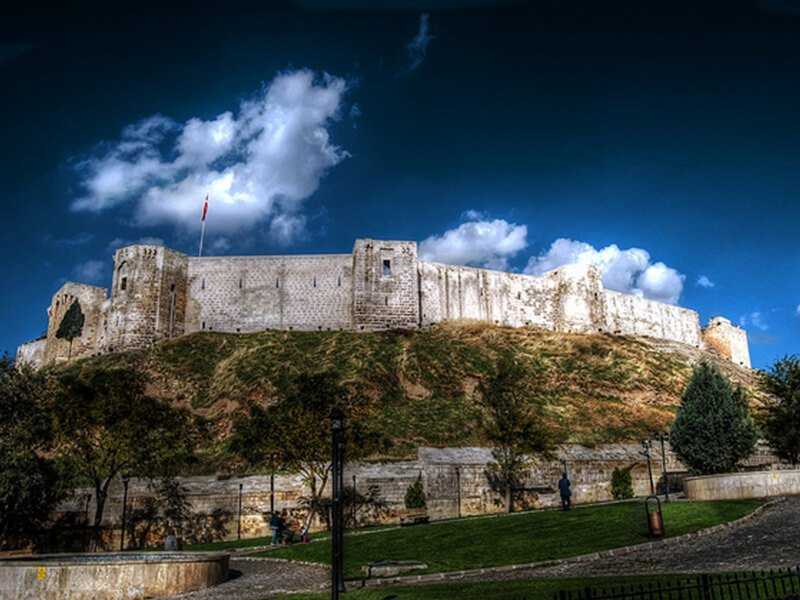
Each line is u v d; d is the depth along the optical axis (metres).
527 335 69.12
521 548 21.38
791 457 37.34
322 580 20.16
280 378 53.06
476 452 41.72
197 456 42.59
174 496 35.78
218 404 50.91
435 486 38.22
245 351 59.72
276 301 68.31
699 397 34.00
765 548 17.39
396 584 18.03
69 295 70.00
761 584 13.29
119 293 65.19
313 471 34.84
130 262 65.69
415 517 34.09
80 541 33.66
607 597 9.19
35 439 33.28
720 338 93.81
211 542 34.84
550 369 60.28
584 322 77.25
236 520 35.97
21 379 34.56
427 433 45.22
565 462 41.78
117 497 35.41
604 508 27.08
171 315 66.12
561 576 16.47
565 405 53.34
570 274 78.56
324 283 69.00
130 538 34.34
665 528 21.34
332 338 63.00
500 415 39.06
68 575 19.16
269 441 34.50
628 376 60.31
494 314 74.12
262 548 29.98
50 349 69.75
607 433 48.44
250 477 38.16
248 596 17.78
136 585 19.28
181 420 35.81
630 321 82.50
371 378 53.53
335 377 38.00
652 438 47.47
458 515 38.25
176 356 59.81
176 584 19.75
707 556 17.31
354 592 16.72
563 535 22.50
